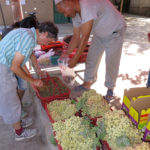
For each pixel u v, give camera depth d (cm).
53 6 1175
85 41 239
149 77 277
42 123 254
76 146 157
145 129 175
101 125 172
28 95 342
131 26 1110
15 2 411
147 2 1678
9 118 212
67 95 252
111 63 279
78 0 228
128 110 204
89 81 321
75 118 179
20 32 180
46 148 224
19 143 237
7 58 184
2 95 195
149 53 571
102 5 238
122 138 153
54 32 188
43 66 344
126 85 364
